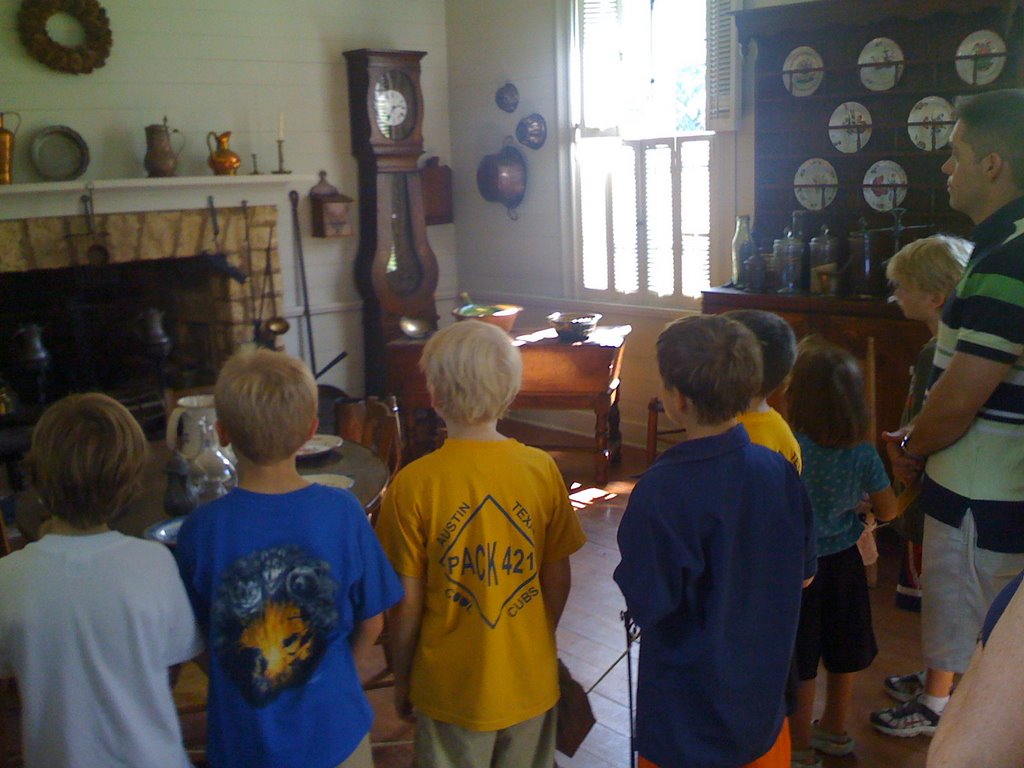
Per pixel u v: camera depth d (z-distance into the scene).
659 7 4.48
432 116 5.53
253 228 4.82
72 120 4.35
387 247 5.21
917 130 3.56
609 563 3.46
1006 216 1.78
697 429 1.50
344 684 1.52
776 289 3.84
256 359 1.48
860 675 2.65
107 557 1.35
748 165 4.24
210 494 2.19
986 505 1.90
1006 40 3.28
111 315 4.76
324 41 5.06
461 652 1.65
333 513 1.49
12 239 4.11
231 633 1.42
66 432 1.33
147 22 4.51
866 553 2.12
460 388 1.61
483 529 1.63
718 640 1.45
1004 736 0.73
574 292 5.17
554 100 5.00
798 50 3.84
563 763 2.29
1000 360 1.75
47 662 1.32
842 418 1.95
